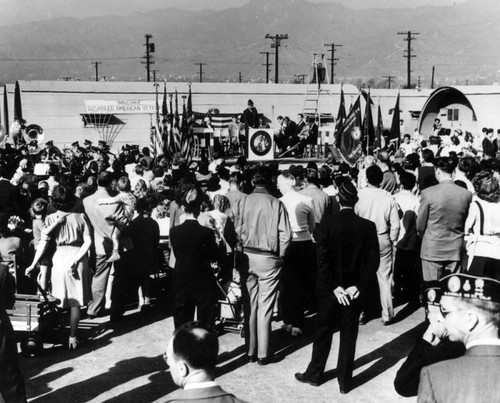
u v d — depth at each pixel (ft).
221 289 22.54
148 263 26.37
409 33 246.88
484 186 19.75
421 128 129.18
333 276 18.92
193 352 8.23
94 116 103.04
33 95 101.86
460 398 8.10
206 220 22.30
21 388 15.67
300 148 78.18
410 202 27.48
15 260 24.40
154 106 105.40
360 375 20.20
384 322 25.16
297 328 23.89
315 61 86.94
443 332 9.81
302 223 23.94
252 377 20.03
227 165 71.20
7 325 15.49
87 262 22.66
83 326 25.17
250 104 82.99
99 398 18.37
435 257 22.66
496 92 116.16
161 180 37.22
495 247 19.49
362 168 38.55
